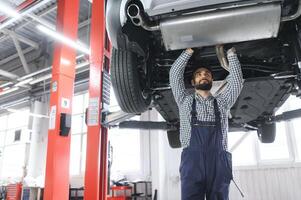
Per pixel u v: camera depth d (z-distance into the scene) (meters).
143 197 7.38
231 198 6.20
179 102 1.82
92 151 2.94
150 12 1.50
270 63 1.96
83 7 7.33
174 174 7.19
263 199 5.94
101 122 2.99
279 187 5.86
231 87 1.72
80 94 9.89
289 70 1.80
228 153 1.67
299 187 5.67
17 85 7.53
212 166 1.60
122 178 7.88
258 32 1.51
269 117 2.79
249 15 1.43
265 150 6.21
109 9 1.72
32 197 7.83
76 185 8.95
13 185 8.38
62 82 3.80
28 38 8.86
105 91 3.13
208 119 1.69
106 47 3.33
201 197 1.61
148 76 2.01
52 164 3.42
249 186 6.13
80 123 9.71
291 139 6.01
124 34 1.69
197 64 2.00
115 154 8.65
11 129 11.60
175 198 7.03
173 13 1.51
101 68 3.14
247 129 3.07
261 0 1.39
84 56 6.57
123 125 2.96
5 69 10.29
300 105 5.81
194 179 1.59
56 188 3.36
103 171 2.99
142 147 8.13
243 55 1.91
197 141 1.65
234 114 2.52
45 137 9.61
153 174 7.21
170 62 2.02
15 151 11.08
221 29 1.51
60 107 3.68
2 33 8.09
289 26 1.71
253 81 1.82
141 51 1.83
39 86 10.04
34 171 9.20
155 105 2.37
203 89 1.78
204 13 1.48
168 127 2.91
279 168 5.95
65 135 3.60
